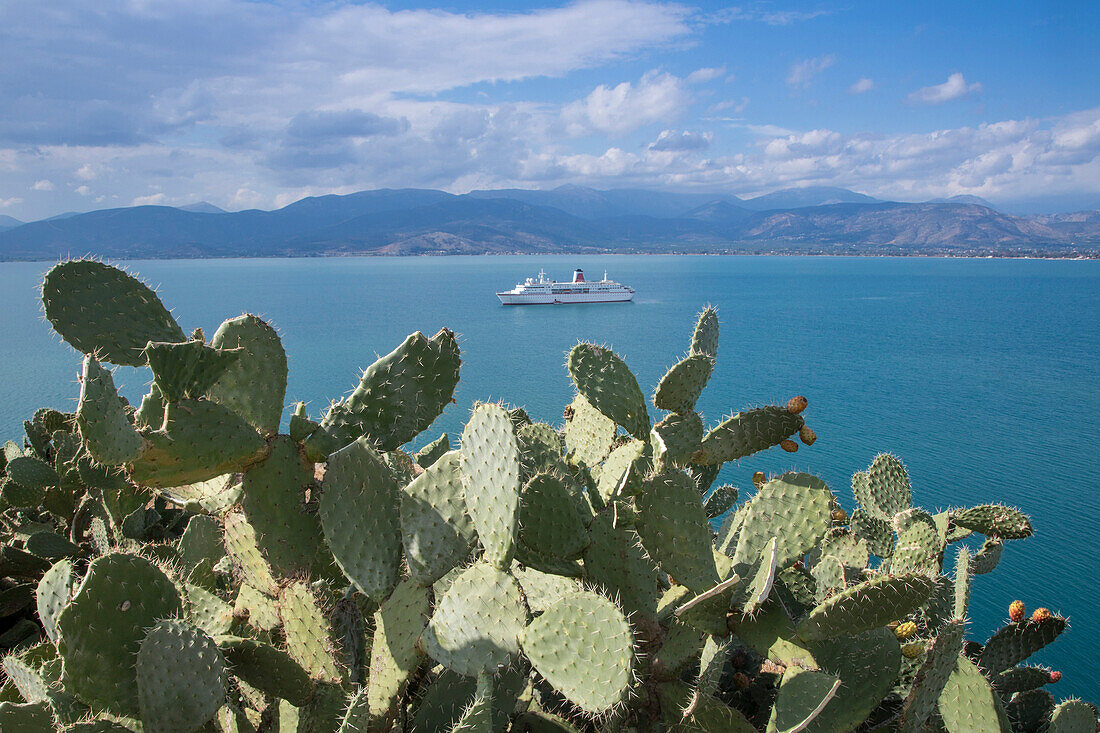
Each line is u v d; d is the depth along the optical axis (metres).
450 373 2.23
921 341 94.81
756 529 2.16
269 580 1.89
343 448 1.83
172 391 1.69
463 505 1.80
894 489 2.97
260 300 154.75
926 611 2.21
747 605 1.73
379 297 164.12
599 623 1.48
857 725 1.70
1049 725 1.97
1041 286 191.50
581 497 2.20
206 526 2.51
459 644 1.62
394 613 1.73
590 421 2.83
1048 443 44.84
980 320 119.44
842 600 1.64
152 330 2.10
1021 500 33.09
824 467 37.47
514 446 1.66
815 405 56.06
